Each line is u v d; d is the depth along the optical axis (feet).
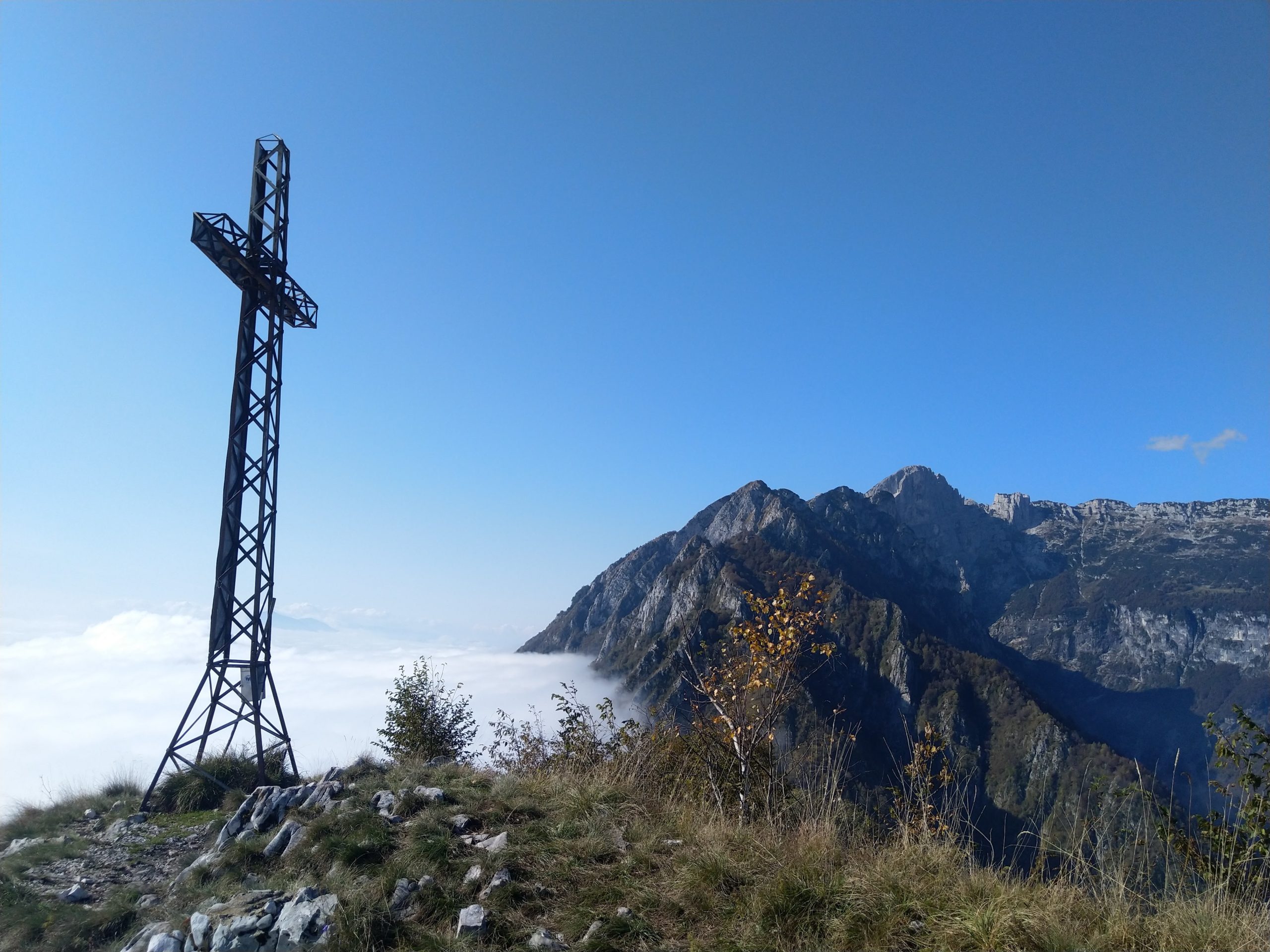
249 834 30.25
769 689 33.81
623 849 24.81
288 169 51.31
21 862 31.58
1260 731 24.32
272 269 48.65
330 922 21.65
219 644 45.70
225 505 46.88
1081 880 20.95
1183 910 19.21
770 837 24.85
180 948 22.21
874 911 19.74
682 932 20.29
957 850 22.81
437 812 28.12
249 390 48.57
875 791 28.19
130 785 44.11
